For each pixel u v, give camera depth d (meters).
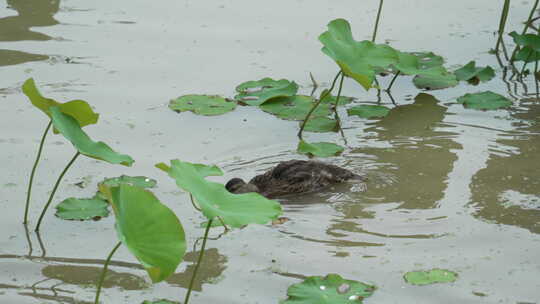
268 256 10.52
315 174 12.52
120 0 20.08
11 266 10.33
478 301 9.45
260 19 18.91
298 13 19.19
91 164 12.99
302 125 14.23
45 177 12.52
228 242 10.90
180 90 15.60
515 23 18.48
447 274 9.96
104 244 10.90
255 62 16.83
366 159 13.20
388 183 12.42
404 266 10.23
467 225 11.18
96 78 16.00
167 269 7.95
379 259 10.40
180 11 19.47
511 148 13.41
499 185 12.23
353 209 11.73
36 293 9.74
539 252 10.50
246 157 13.31
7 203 11.78
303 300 9.28
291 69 16.55
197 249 10.70
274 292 9.70
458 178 12.48
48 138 13.81
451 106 15.23
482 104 15.08
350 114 14.80
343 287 9.53
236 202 8.77
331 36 13.97
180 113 14.77
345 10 19.30
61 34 18.03
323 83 16.09
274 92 15.23
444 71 15.40
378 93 15.90
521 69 16.84
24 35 17.92
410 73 15.20
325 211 11.73
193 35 18.06
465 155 13.23
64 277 10.11
